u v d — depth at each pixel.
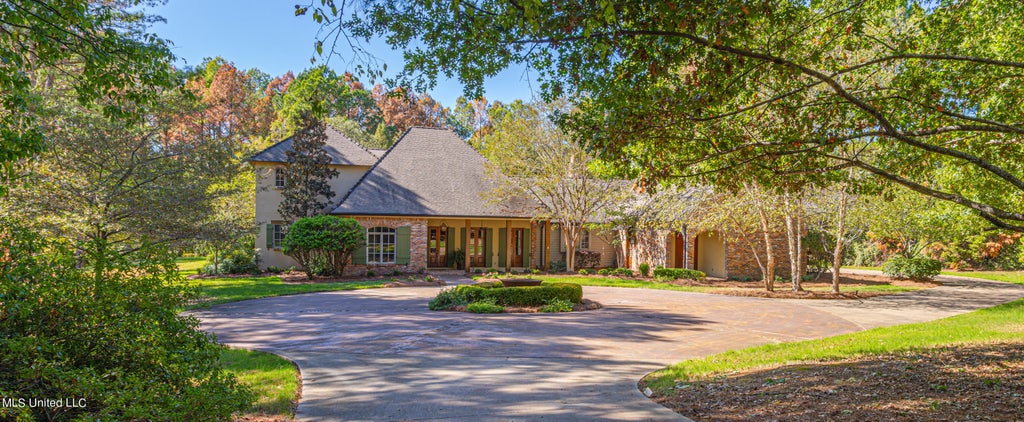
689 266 26.02
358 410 6.09
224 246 18.89
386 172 27.59
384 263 25.52
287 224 26.44
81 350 4.10
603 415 5.87
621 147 7.12
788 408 5.71
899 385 6.35
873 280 24.91
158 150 16.69
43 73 12.86
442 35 6.93
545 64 7.17
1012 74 7.82
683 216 21.23
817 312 14.84
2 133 6.43
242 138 18.06
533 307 14.95
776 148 7.69
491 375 7.80
